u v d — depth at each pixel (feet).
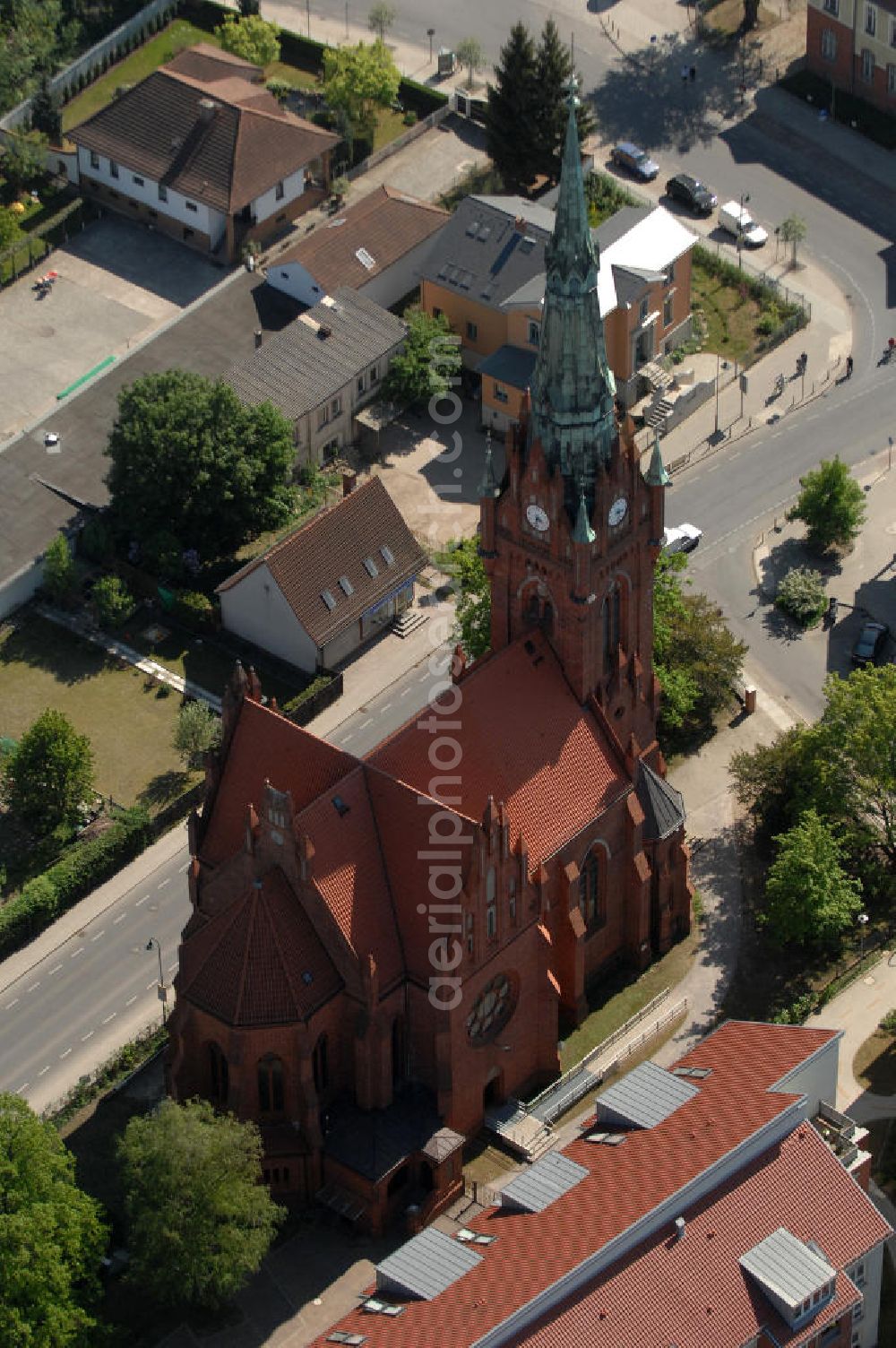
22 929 542.16
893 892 537.65
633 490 473.67
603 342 453.99
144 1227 439.22
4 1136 438.81
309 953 459.73
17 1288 429.79
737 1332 404.57
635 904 513.45
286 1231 470.39
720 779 572.51
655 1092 445.78
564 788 488.85
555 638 489.67
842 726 536.01
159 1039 515.09
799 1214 419.95
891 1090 496.23
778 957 526.57
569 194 432.66
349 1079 474.49
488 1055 479.82
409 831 460.96
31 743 558.15
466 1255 418.10
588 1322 398.21
